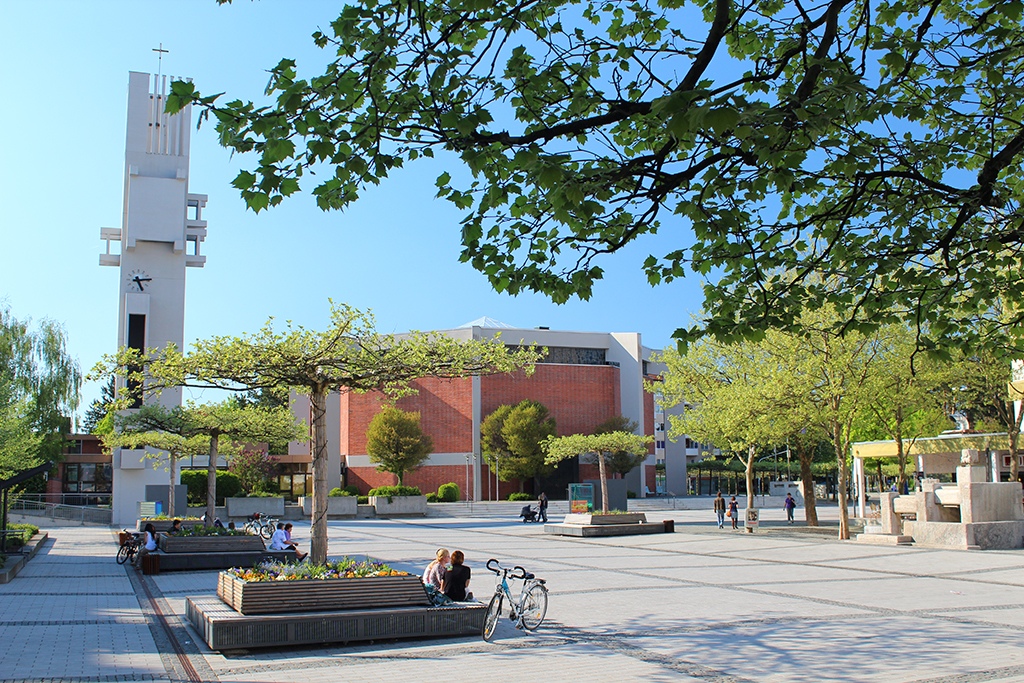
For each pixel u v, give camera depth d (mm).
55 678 9039
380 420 56562
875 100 4984
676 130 3893
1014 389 28172
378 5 5688
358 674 9234
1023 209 6758
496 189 6160
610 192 5652
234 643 10398
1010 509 26812
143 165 44344
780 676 9211
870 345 29000
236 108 4664
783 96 5965
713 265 7207
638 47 6375
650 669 9539
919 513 27828
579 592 16562
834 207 6605
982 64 6406
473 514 55344
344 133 5023
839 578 18844
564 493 64938
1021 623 12742
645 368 73375
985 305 8484
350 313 15328
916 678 9102
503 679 9016
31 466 32469
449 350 16062
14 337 44656
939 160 7059
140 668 9547
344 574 11906
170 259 44031
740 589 17000
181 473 48969
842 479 29578
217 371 15641
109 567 22344
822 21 5348
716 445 37750
